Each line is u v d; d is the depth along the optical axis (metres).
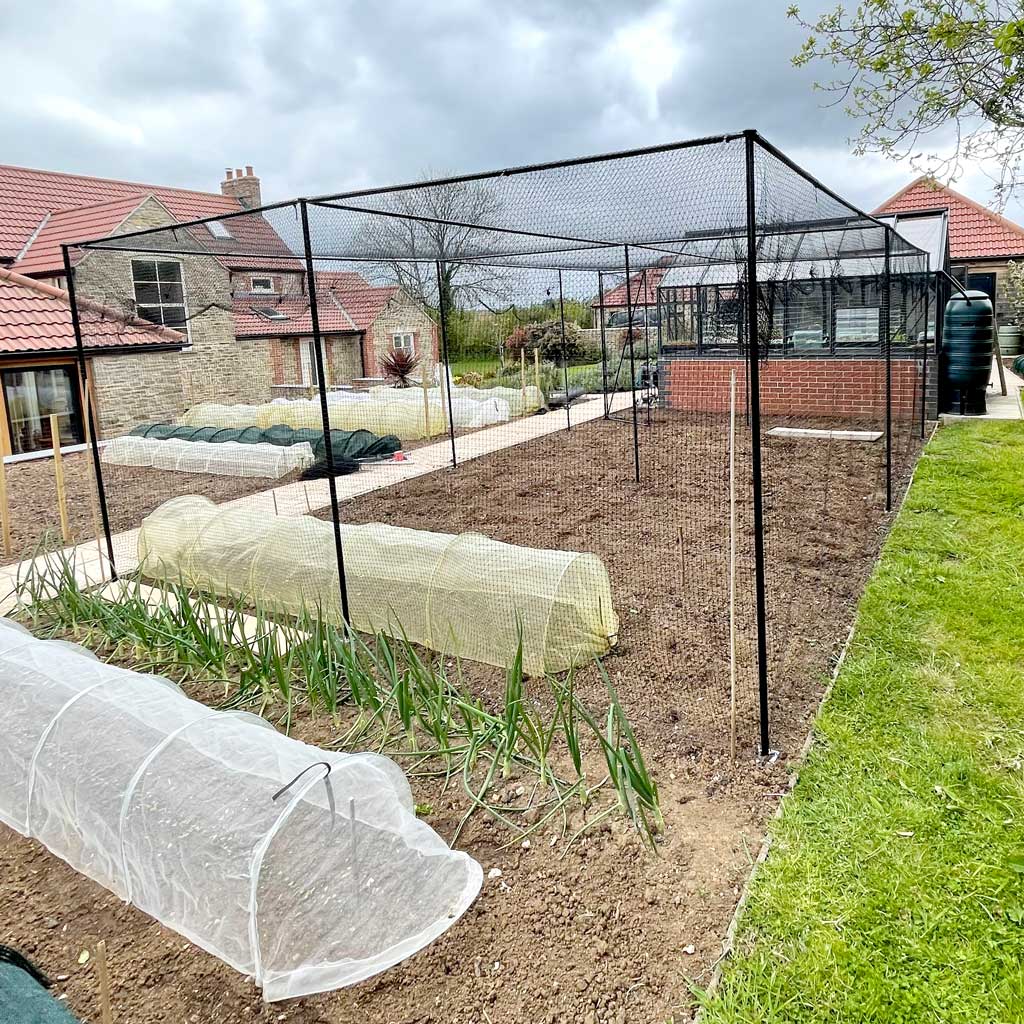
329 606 4.90
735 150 3.17
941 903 2.44
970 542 5.66
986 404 12.30
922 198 18.36
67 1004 2.31
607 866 2.74
